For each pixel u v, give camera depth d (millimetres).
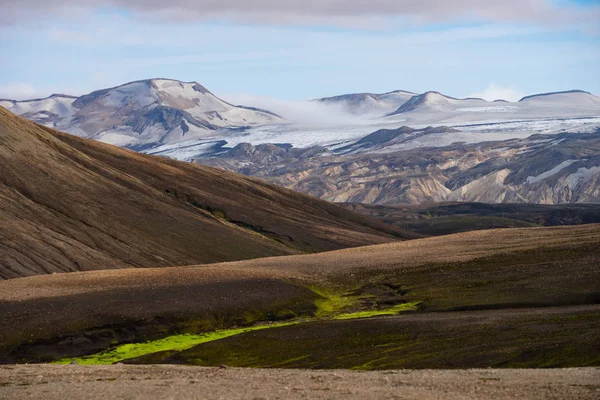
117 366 59750
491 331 69625
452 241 152375
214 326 95188
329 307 105625
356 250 152875
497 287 104000
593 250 118562
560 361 57250
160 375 52031
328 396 40469
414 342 70375
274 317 99562
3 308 92500
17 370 56469
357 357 68688
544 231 153000
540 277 105375
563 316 72812
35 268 183875
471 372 49438
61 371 55500
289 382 46281
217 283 107938
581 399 37938
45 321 89250
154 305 96938
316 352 73062
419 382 44750
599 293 91938
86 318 91062
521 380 44188
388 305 104375
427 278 116188
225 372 53500
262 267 130750
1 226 198250
